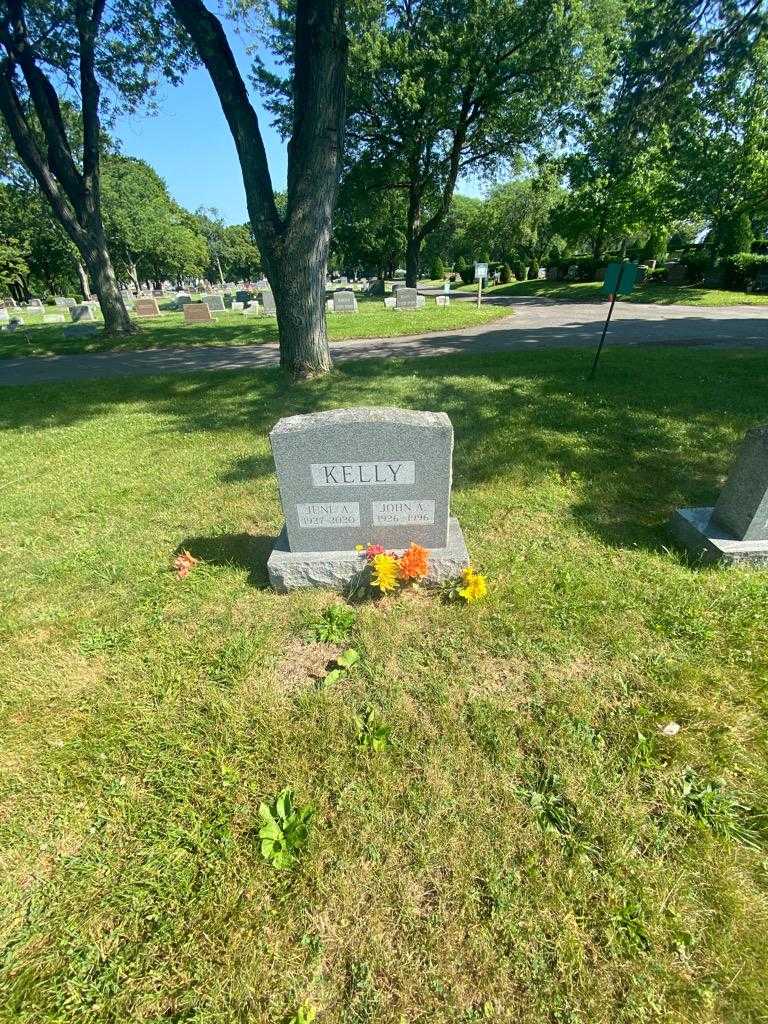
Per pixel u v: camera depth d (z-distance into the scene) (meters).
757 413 6.14
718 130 20.48
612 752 2.10
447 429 2.81
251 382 9.05
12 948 1.60
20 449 6.27
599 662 2.54
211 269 86.19
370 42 19.84
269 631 2.87
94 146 14.88
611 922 1.57
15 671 2.70
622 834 1.80
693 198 22.69
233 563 3.54
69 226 15.49
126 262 51.53
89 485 5.05
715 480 4.51
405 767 2.07
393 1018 1.40
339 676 2.52
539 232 50.25
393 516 3.09
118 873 1.77
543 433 5.71
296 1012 1.42
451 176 25.12
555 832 1.81
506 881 1.68
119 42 13.20
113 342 15.42
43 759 2.19
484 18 18.80
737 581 3.05
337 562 3.10
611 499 4.23
